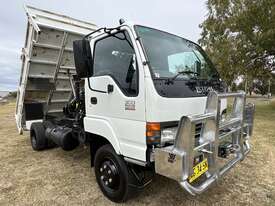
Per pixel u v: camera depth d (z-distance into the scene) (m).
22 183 3.64
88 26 4.88
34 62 4.54
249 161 4.67
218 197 3.19
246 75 15.30
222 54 13.55
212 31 14.82
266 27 12.44
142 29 2.85
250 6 12.80
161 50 2.90
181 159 2.09
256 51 13.31
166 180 3.64
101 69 3.15
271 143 6.11
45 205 3.00
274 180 3.76
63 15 4.55
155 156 2.29
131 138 2.64
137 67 2.57
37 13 4.22
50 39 4.32
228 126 2.76
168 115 2.48
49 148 5.49
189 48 3.48
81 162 4.57
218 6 14.51
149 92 2.41
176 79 2.71
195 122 2.12
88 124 3.35
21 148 5.61
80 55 2.83
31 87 4.93
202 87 3.01
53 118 5.55
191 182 2.29
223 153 2.76
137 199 3.10
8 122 9.91
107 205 2.98
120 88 2.79
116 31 2.92
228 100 3.28
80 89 3.99
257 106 19.70
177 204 2.99
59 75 5.03
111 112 2.92
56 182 3.66
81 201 3.08
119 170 2.88
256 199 3.16
